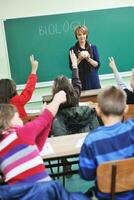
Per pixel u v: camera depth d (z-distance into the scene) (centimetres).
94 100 423
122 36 552
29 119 332
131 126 188
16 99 318
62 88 281
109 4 540
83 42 463
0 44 528
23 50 534
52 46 539
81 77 467
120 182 183
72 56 371
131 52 561
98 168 175
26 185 169
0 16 520
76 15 534
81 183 335
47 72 546
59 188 173
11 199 167
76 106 288
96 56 473
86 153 183
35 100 548
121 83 363
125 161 176
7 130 191
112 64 378
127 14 546
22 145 185
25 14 524
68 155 216
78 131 290
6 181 185
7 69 537
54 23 531
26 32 529
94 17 539
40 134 204
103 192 184
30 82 342
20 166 182
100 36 546
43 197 167
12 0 518
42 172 185
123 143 183
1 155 185
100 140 182
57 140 243
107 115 190
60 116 286
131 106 308
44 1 524
